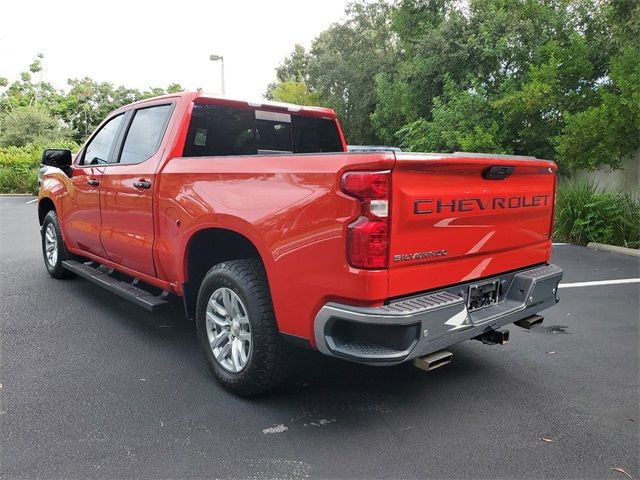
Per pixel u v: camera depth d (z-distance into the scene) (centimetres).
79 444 276
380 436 289
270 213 292
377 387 351
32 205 1611
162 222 387
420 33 1593
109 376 361
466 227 296
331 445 279
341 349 263
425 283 277
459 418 311
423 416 312
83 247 537
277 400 329
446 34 1363
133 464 259
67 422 298
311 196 271
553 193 373
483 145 1173
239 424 299
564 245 937
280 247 287
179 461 262
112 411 312
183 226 359
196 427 295
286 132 476
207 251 378
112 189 449
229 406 320
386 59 2227
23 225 1155
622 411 323
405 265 265
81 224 519
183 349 414
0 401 322
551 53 1099
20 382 350
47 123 3064
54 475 249
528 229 351
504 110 1162
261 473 254
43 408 314
